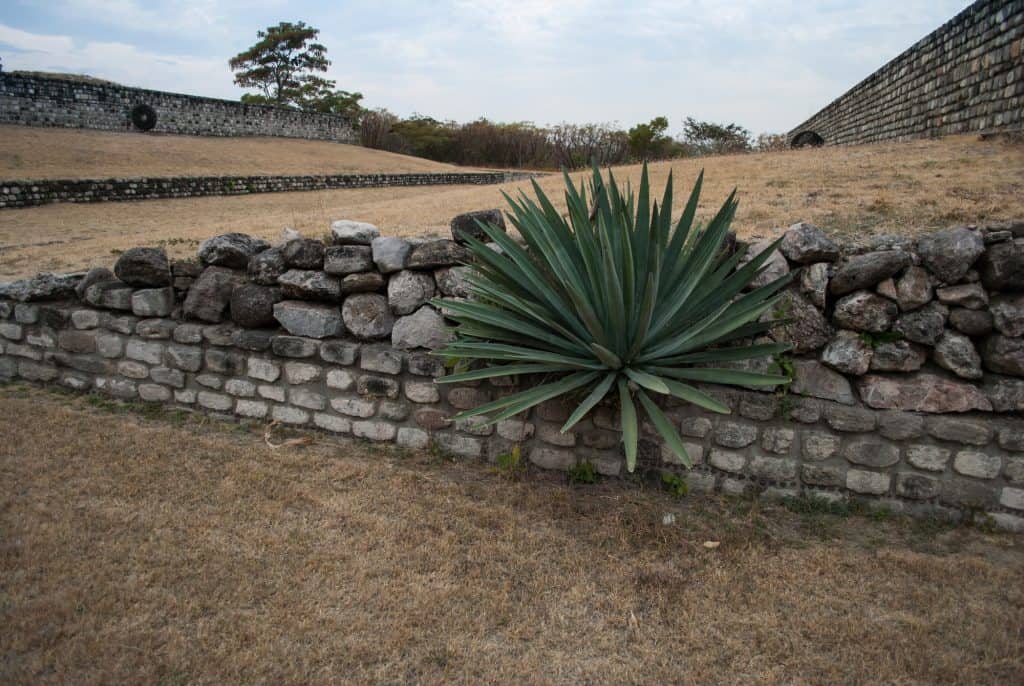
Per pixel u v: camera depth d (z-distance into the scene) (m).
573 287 3.23
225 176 17.92
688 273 3.66
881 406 3.52
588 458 3.98
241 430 4.68
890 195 5.42
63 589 2.79
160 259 4.98
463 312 3.69
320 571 2.98
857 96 15.03
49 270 6.51
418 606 2.76
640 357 3.58
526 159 39.59
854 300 3.56
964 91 9.52
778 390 3.67
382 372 4.44
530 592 2.89
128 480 3.79
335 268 4.50
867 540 3.34
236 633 2.57
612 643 2.58
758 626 2.68
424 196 12.58
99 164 19.19
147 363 5.11
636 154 33.69
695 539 3.31
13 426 4.52
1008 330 3.37
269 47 51.28
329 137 35.62
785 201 5.77
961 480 3.43
